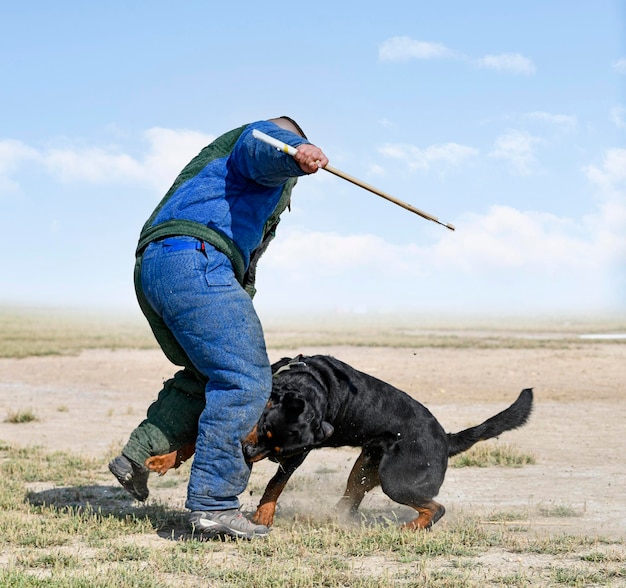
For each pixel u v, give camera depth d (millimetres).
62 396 17797
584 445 11656
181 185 6621
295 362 6867
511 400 16562
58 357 27750
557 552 6215
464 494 8531
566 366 23672
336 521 7215
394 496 6938
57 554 5922
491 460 10344
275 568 5609
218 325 6289
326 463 10477
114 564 5801
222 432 6293
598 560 5949
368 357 26656
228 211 6469
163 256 6402
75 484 8875
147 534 6746
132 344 34875
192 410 6707
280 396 6449
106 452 10930
